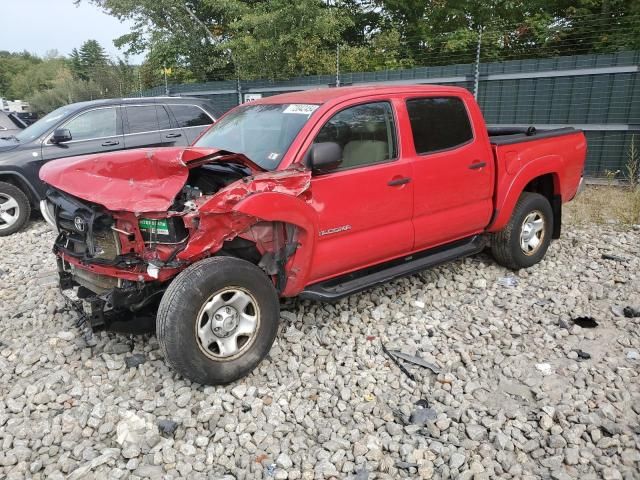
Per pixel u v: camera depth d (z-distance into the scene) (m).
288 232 3.92
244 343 3.78
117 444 3.20
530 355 4.14
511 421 3.35
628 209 8.09
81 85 28.73
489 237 5.73
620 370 3.88
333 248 4.20
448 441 3.22
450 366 3.99
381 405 3.57
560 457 3.06
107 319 3.78
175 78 21.30
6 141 8.45
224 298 3.67
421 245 4.91
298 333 4.39
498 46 15.48
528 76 10.56
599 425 3.31
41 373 3.92
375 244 4.46
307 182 3.84
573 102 10.25
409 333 4.49
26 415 3.45
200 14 21.44
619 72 9.67
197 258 3.63
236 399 3.63
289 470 3.00
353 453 3.12
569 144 6.07
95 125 8.67
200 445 3.19
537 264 6.05
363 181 4.27
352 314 4.80
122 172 3.70
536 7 16.03
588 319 4.68
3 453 3.10
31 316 4.88
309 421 3.40
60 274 4.40
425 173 4.69
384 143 4.50
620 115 9.84
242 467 3.02
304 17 15.30
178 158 3.47
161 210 3.38
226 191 3.48
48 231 8.17
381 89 4.57
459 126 5.05
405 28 18.02
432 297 5.17
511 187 5.39
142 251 3.63
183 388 3.67
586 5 14.68
